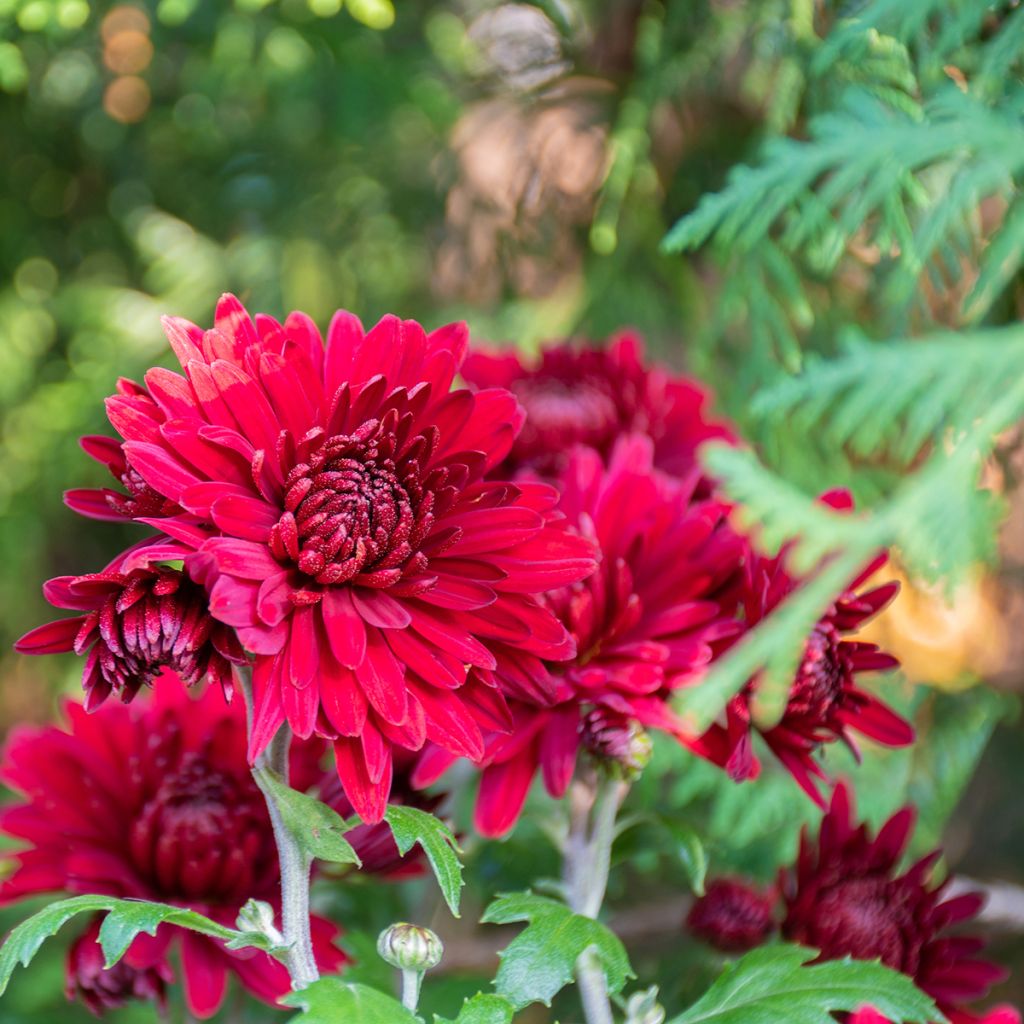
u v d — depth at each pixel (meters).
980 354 0.41
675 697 0.44
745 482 0.40
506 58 0.79
